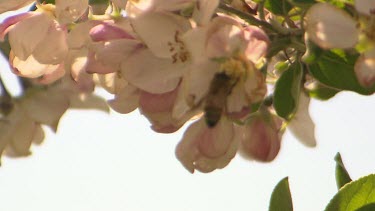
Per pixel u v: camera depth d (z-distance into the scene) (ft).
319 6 1.12
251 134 1.28
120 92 1.24
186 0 1.18
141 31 1.18
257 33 1.14
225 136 1.20
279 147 1.29
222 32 1.12
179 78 1.18
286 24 1.27
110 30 1.21
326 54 1.24
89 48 1.23
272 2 1.26
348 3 1.17
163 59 1.18
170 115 1.19
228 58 1.13
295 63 1.25
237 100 1.14
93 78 1.29
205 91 1.13
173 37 1.18
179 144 1.23
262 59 1.19
